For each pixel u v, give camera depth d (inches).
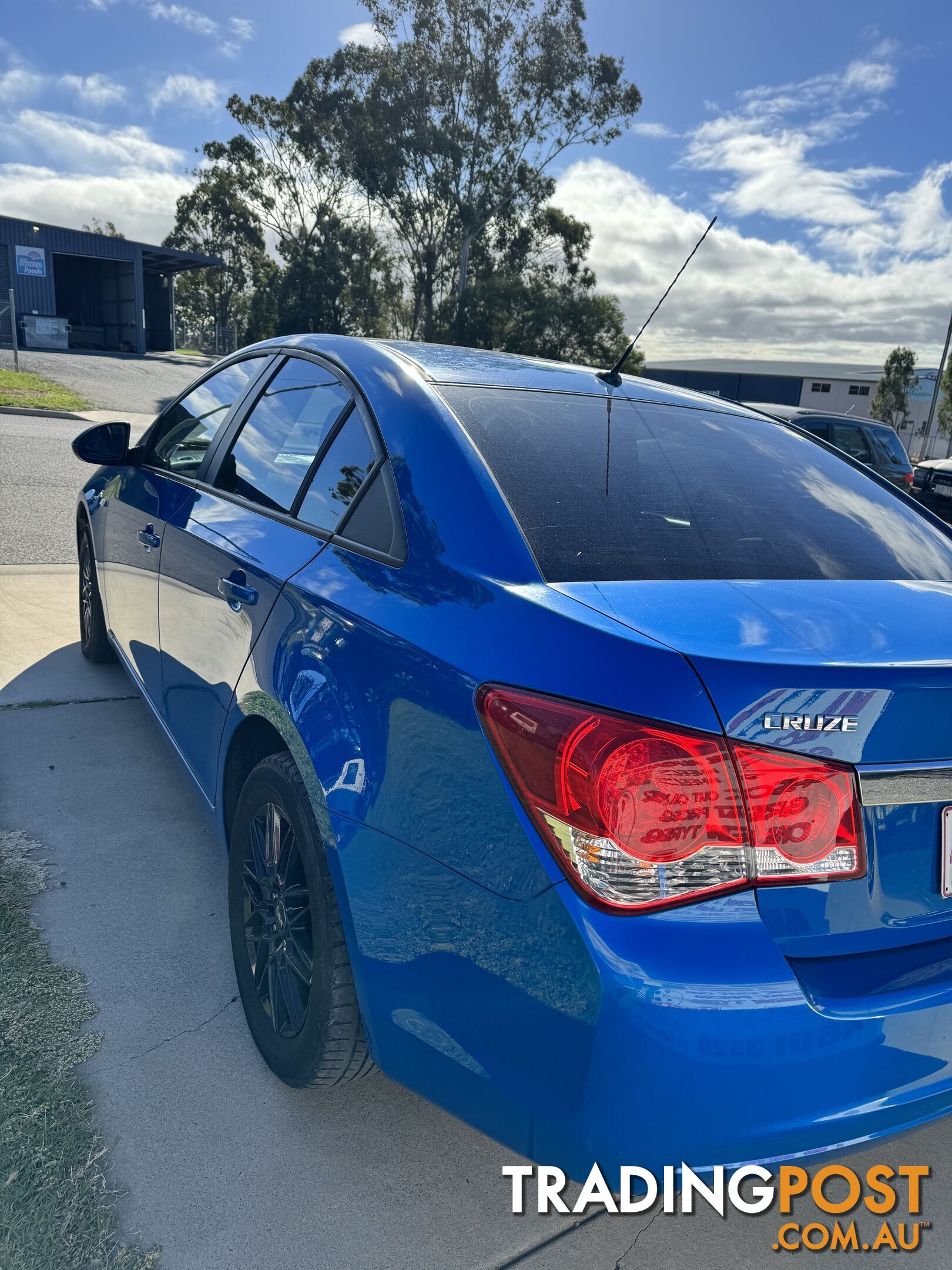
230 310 2240.4
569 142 1585.9
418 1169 71.3
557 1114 50.6
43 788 125.2
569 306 1588.3
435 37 1514.5
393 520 70.4
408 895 58.6
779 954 49.9
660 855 48.6
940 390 2022.6
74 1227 62.7
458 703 55.9
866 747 51.2
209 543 95.4
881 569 72.6
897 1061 51.9
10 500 317.4
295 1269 62.0
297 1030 72.6
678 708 49.0
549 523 65.4
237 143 1759.4
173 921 98.7
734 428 94.3
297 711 68.9
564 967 49.3
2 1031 80.4
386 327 1781.5
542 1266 64.4
